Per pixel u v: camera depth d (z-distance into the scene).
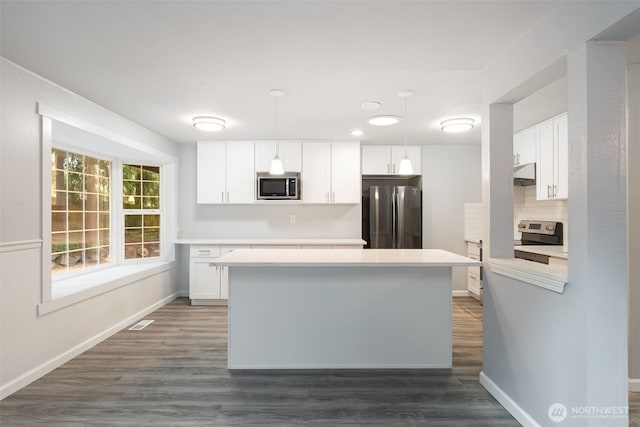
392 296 2.67
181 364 2.74
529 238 4.30
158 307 4.37
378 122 3.60
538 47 1.80
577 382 1.57
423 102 3.09
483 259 2.40
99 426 1.94
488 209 2.33
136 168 4.52
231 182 4.69
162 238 4.75
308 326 2.67
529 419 1.90
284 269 2.65
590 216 1.51
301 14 1.73
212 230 4.99
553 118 3.53
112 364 2.73
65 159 3.53
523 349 1.97
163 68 2.37
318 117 3.58
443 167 5.02
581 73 1.53
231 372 2.61
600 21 1.42
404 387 2.39
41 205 2.50
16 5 1.64
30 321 2.42
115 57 2.20
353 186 4.70
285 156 4.68
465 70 2.42
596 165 1.51
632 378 2.29
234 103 3.13
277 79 2.57
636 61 2.21
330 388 2.38
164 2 1.63
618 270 1.51
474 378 2.53
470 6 1.67
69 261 3.55
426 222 5.02
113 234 4.24
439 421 2.00
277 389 2.36
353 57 2.21
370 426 1.95
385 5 1.66
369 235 5.04
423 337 2.67
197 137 4.54
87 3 1.63
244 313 2.66
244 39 1.98
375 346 2.67
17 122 2.31
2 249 2.20
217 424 1.96
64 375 2.54
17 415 2.03
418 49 2.10
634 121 2.26
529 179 4.04
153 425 1.95
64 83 2.63
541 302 1.81
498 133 2.30
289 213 5.04
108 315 3.35
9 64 2.25
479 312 4.18
